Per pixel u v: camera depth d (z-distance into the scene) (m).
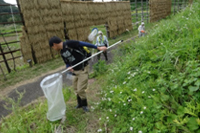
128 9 13.67
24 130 2.62
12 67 7.35
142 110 2.29
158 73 2.87
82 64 2.90
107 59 6.58
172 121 1.94
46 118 2.95
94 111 3.04
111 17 11.72
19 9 6.67
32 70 6.56
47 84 2.67
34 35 7.03
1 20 14.81
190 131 1.72
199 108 1.79
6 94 4.72
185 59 2.81
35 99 4.15
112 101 2.98
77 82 3.10
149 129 2.04
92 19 10.09
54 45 2.72
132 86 3.01
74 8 8.75
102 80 4.45
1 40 15.10
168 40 3.73
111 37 11.90
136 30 13.36
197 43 2.92
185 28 3.88
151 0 15.55
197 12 5.00
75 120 2.88
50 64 7.15
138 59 3.88
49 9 7.42
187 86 2.25
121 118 2.48
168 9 19.75
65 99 3.66
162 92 2.30
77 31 9.07
